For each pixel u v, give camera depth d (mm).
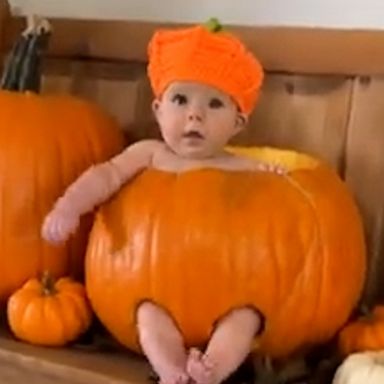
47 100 1383
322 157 1366
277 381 1152
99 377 1142
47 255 1337
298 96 1394
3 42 1628
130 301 1182
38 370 1198
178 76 1187
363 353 1146
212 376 1086
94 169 1238
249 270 1146
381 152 1327
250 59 1210
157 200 1182
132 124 1518
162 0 1574
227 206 1159
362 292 1312
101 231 1223
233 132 1224
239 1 1510
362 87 1350
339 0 1434
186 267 1151
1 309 1355
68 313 1257
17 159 1323
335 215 1190
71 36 1576
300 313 1168
